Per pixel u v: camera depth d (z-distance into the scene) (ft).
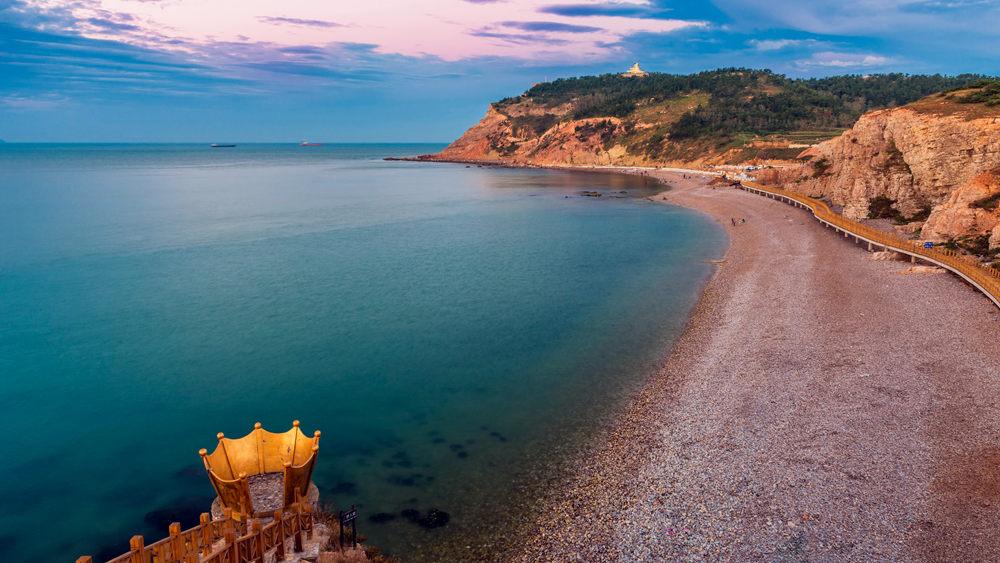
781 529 65.62
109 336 137.18
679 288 176.96
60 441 91.50
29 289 176.55
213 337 137.28
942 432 81.35
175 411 101.40
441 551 66.33
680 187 498.69
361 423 96.89
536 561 64.49
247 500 57.77
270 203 408.46
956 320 121.29
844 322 126.21
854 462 76.54
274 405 103.55
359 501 75.51
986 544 60.34
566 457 85.25
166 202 404.57
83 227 289.12
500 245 255.50
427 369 118.83
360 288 181.47
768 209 318.45
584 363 120.47
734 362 112.57
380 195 471.21
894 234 211.61
